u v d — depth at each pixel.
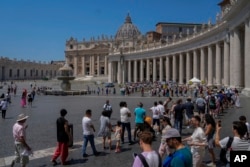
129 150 12.12
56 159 10.85
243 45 39.53
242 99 29.94
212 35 53.19
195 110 19.91
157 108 15.09
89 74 157.00
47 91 54.47
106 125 12.21
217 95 22.19
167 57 80.62
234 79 39.34
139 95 50.00
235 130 6.41
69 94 52.94
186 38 68.94
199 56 64.19
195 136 8.16
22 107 30.83
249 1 31.62
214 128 9.38
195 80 49.06
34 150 12.16
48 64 190.12
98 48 152.75
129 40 138.00
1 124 19.38
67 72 58.41
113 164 10.15
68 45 163.88
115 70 114.56
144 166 4.99
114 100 38.97
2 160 10.74
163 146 8.82
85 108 29.00
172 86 55.97
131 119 20.45
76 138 14.43
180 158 5.16
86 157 11.08
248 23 33.12
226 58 45.81
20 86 93.12
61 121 10.19
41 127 17.94
